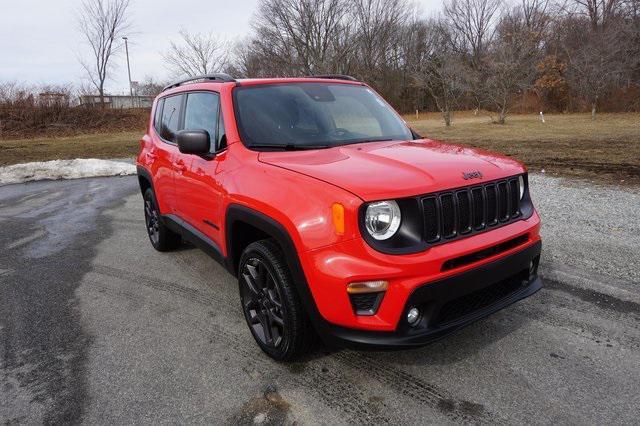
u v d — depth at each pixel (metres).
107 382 2.92
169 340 3.41
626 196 7.14
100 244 5.97
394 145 3.33
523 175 3.08
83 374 3.02
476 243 2.59
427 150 3.14
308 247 2.50
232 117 3.50
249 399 2.70
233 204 3.10
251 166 3.08
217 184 3.39
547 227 5.65
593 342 3.13
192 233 4.12
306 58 46.69
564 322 3.40
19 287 4.59
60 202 8.96
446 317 2.59
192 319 3.74
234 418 2.54
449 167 2.72
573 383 2.71
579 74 38.25
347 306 2.43
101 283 4.61
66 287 4.54
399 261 2.36
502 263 2.68
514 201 2.95
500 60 34.16
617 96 36.47
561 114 38.84
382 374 2.87
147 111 33.62
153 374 2.98
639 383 2.69
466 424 2.42
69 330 3.64
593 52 36.25
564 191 7.73
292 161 2.95
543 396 2.61
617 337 3.18
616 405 2.51
